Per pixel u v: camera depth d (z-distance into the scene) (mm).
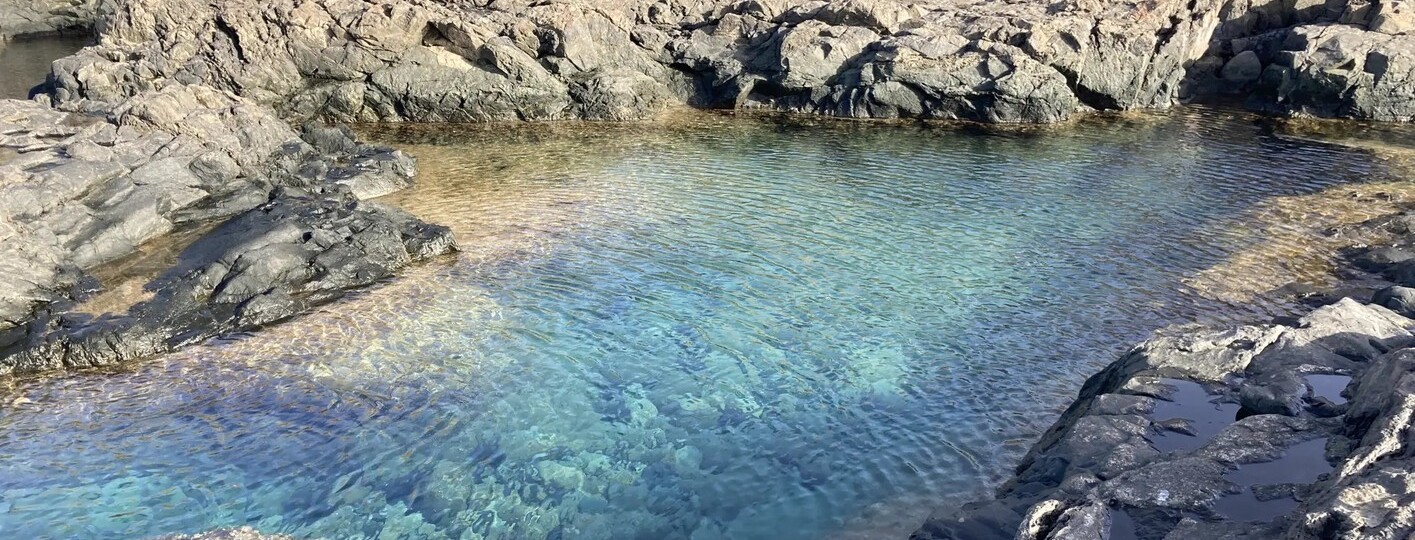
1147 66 49812
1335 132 44906
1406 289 21359
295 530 16297
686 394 20891
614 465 18266
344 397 20766
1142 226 31875
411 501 17109
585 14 50281
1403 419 12586
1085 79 49125
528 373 21781
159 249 28219
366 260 27438
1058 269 28047
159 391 21172
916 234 31156
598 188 36406
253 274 25844
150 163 31344
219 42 47094
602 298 25891
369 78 47844
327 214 30312
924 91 49031
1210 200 34625
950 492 17141
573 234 31062
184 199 30953
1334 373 16812
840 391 21000
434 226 30062
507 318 24656
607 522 16531
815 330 24000
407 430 19438
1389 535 9984
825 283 26969
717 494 17328
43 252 25812
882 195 35594
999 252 29469
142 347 22891
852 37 50812
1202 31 51500
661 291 26359
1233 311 24906
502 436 19250
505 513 16766
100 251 27328
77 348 22438
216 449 18781
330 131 39844
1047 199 35031
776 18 53062
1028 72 47688
